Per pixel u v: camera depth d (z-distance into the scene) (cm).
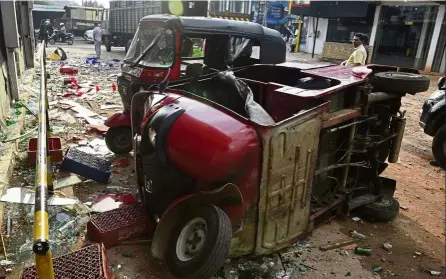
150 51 606
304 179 329
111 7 2177
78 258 282
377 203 432
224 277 313
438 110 649
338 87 351
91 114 786
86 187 465
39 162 211
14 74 762
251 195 298
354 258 356
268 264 334
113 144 564
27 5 1287
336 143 396
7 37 718
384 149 441
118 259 329
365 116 385
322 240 379
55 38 2731
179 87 446
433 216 451
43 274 161
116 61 1756
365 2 2194
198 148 293
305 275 325
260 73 525
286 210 325
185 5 1455
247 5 3559
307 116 312
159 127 319
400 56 2158
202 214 286
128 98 603
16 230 361
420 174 590
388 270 342
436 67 2008
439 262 359
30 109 744
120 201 423
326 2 2419
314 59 2444
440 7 1931
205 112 316
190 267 268
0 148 510
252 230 311
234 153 285
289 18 3209
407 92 405
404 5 2089
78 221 380
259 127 293
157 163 321
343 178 400
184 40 600
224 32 624
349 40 2470
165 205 331
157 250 302
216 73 461
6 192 409
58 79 1180
